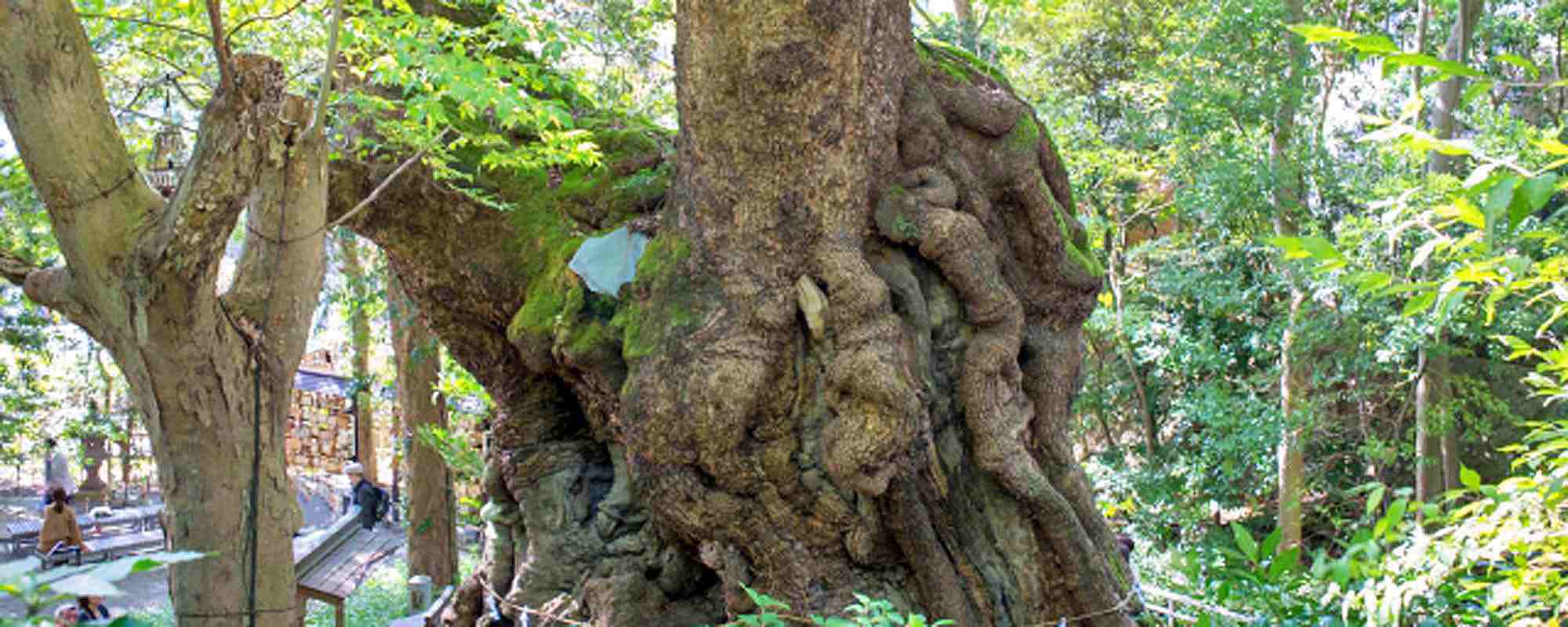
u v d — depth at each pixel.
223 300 5.14
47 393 18.81
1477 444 16.58
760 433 6.42
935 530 6.57
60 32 4.62
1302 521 16.80
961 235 6.51
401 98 7.62
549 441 7.93
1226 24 15.02
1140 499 16.48
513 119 6.04
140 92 6.48
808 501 6.46
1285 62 15.13
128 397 23.59
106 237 4.86
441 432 13.45
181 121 7.58
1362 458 16.38
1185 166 15.65
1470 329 13.72
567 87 8.21
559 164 7.20
